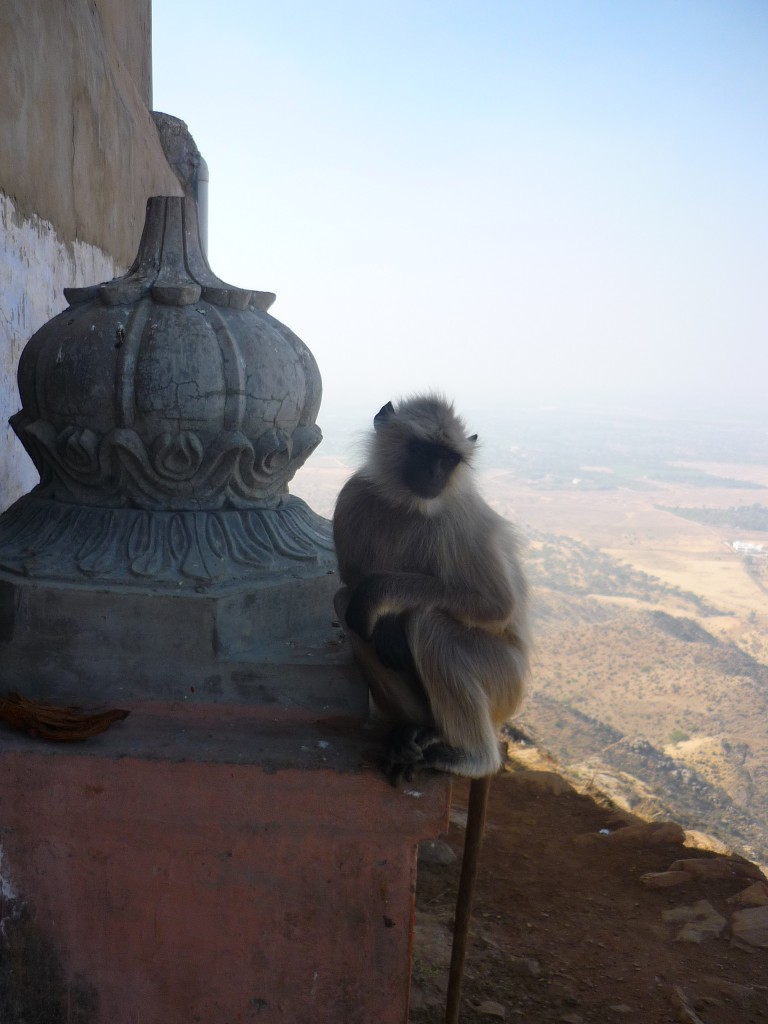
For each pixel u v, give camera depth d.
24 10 2.48
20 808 1.30
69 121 3.01
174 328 1.43
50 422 1.48
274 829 1.30
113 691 1.39
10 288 2.34
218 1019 1.35
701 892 2.43
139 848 1.31
